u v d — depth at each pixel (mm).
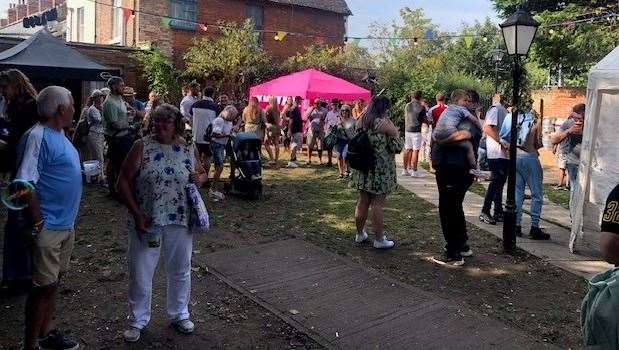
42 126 3742
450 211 6414
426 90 23188
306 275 5863
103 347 4230
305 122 17094
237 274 5812
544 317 5195
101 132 9875
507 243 7004
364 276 5891
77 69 10867
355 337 4570
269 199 9633
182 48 21625
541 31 16516
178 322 4504
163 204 4199
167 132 4168
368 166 6699
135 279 4273
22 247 3758
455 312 5098
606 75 6941
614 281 2025
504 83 22938
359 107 11719
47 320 3967
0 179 4629
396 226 8148
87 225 7387
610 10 17844
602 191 7000
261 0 23188
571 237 7234
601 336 2025
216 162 9375
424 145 15594
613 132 6973
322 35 25062
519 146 7691
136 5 20766
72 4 26797
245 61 21234
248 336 4539
